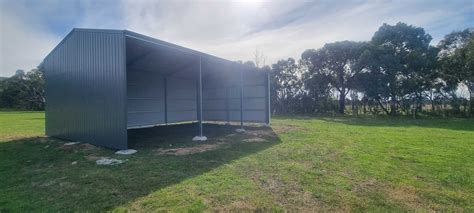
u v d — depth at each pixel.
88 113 6.89
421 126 11.41
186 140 7.54
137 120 11.82
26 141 7.59
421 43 18.16
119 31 5.79
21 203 2.95
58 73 8.37
